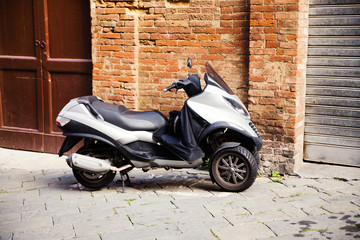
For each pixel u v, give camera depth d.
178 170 6.05
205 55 6.04
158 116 5.16
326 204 4.50
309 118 6.01
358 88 5.69
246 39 5.79
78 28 6.94
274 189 5.07
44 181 5.69
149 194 4.99
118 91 6.54
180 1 6.10
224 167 4.97
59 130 7.33
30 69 7.36
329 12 5.68
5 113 7.71
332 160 5.97
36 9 7.15
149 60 6.37
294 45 5.47
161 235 3.79
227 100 4.93
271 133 5.73
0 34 7.51
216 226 3.96
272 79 5.63
